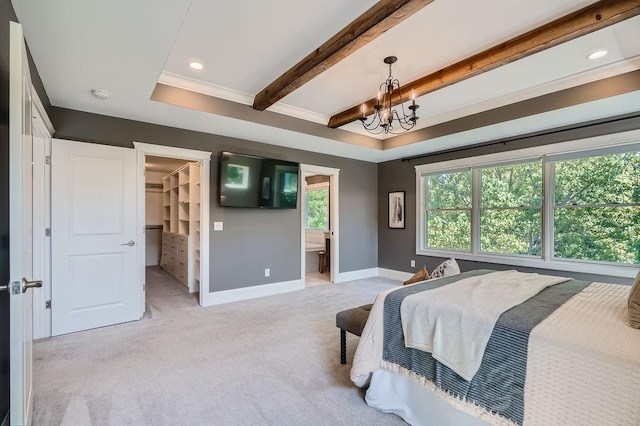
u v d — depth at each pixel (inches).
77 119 125.2
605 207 136.3
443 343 61.9
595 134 136.6
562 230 149.0
